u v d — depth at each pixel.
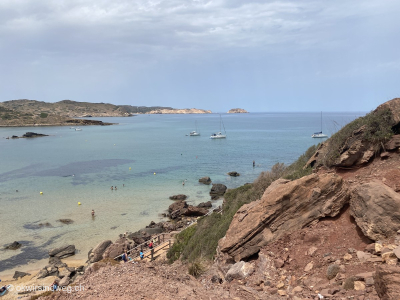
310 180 9.65
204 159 65.81
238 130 151.75
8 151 82.06
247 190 20.53
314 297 6.40
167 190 40.94
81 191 40.28
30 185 43.69
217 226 16.16
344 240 8.26
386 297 4.97
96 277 8.88
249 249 9.78
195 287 8.38
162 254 18.97
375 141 11.23
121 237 25.09
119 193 39.28
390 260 6.40
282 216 9.66
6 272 20.05
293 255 8.62
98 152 79.44
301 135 116.19
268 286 7.75
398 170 9.72
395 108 11.24
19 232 26.42
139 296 7.12
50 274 19.42
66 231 26.70
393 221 7.43
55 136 127.81
